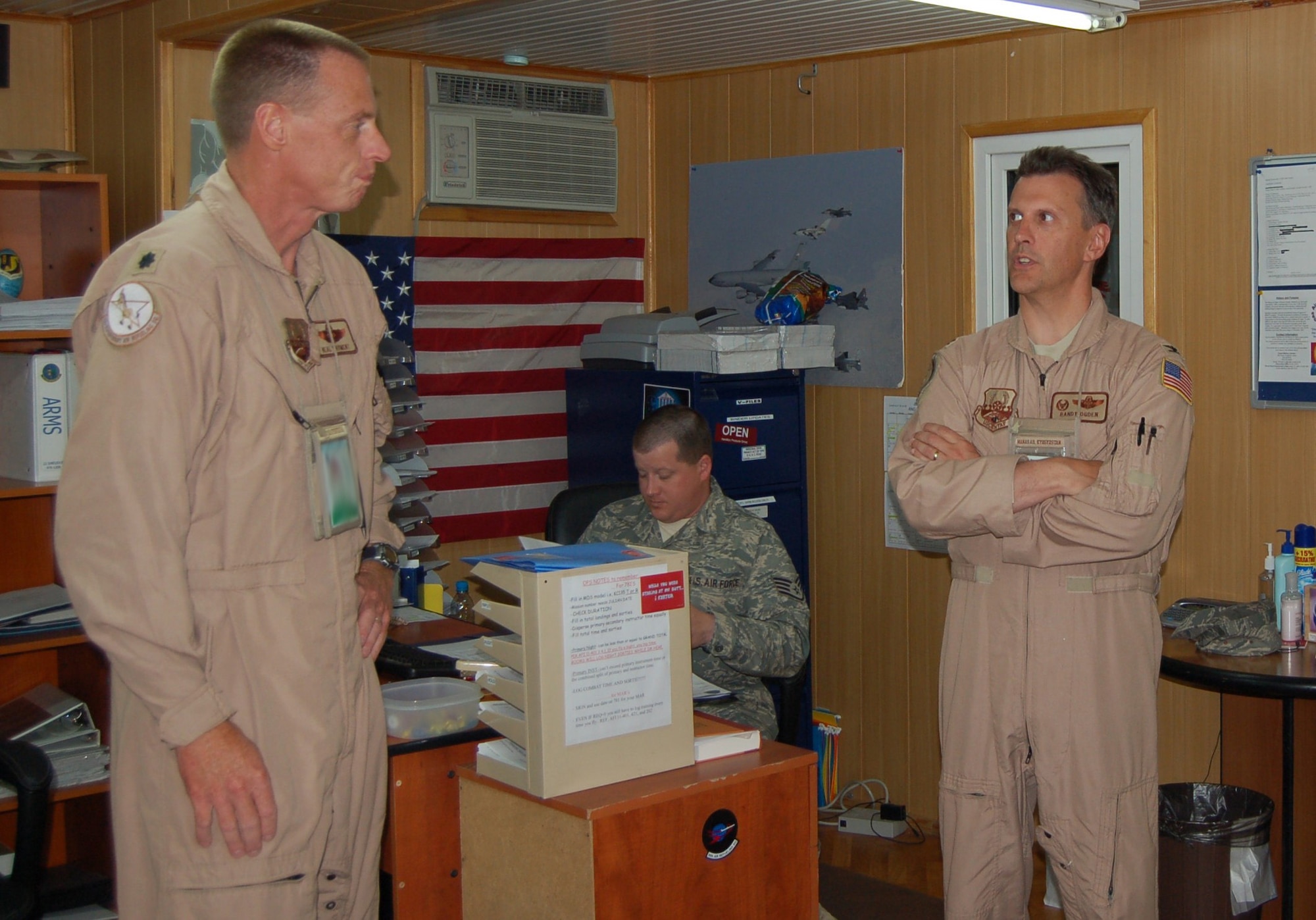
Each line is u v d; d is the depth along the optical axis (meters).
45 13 3.71
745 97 4.59
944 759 2.36
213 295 1.58
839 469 4.44
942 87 4.09
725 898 2.02
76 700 3.20
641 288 4.89
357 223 4.15
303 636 1.66
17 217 3.56
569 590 1.90
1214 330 3.56
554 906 1.92
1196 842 3.12
